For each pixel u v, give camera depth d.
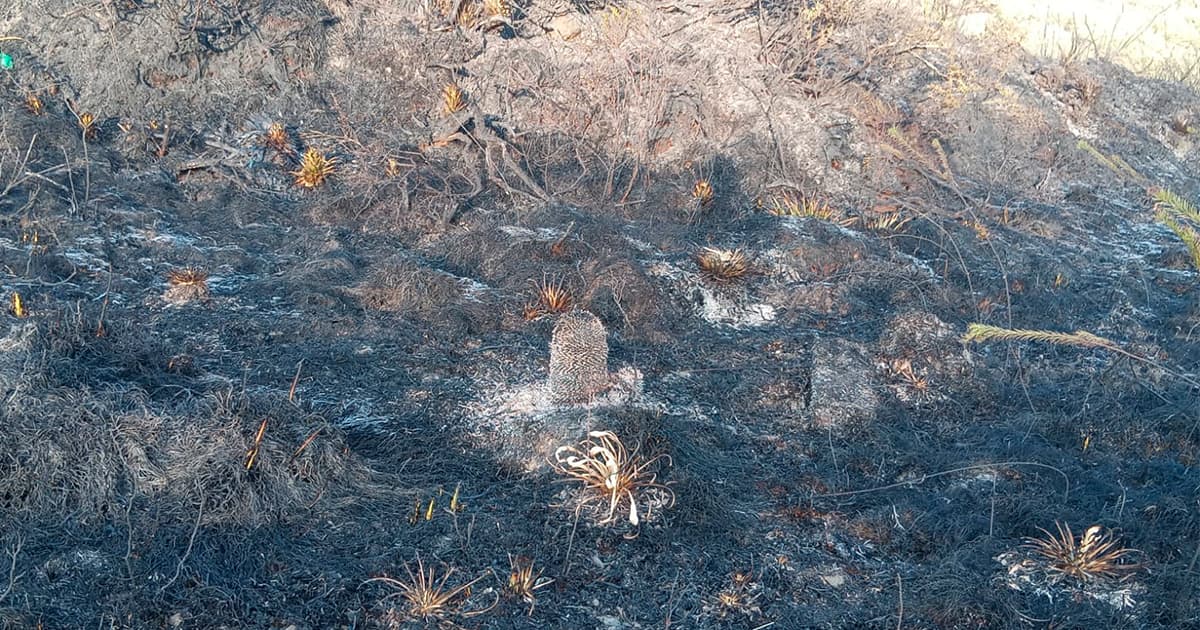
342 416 6.36
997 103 15.09
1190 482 6.45
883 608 5.13
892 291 9.56
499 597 4.92
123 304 7.74
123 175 10.38
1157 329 9.70
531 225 9.75
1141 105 17.36
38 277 7.78
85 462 5.21
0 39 11.26
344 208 10.16
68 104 11.20
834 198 12.07
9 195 9.38
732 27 14.17
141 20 11.72
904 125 13.39
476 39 13.10
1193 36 21.53
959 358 7.97
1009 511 5.94
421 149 11.70
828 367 7.53
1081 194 13.79
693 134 12.57
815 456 6.65
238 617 4.60
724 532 5.64
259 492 5.31
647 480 5.73
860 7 15.53
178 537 5.00
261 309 7.93
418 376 7.01
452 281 8.45
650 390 7.05
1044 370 8.27
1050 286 10.39
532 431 6.25
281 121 11.82
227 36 12.09
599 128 12.44
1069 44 19.02
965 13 18.23
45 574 4.68
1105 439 7.11
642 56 13.05
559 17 13.66
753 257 9.75
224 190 10.47
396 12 13.29
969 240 11.16
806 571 5.41
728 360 7.85
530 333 7.88
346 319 7.72
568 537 5.41
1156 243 12.62
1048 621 4.97
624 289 8.41
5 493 5.08
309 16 12.53
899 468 6.55
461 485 5.84
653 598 5.07
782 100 13.16
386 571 5.03
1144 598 5.14
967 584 5.18
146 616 4.53
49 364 5.80
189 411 5.69
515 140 11.98
